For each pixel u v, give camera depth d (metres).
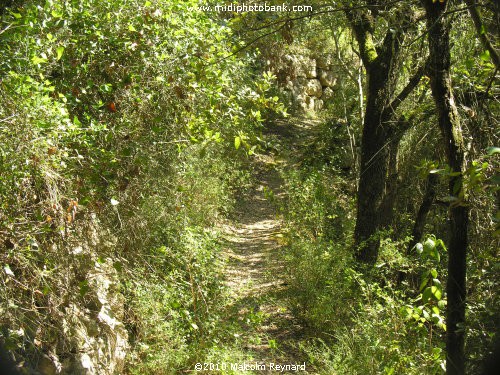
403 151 10.39
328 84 25.50
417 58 8.70
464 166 4.69
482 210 6.02
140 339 6.38
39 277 4.48
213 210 12.02
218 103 6.38
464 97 6.36
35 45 4.88
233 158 16.22
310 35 14.56
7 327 4.24
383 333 6.35
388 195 9.66
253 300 9.00
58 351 4.81
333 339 7.84
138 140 6.01
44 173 4.29
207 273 7.74
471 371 4.87
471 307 5.40
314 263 8.70
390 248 8.75
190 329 6.59
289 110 23.42
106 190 5.38
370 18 9.12
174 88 5.92
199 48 6.02
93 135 5.03
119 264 5.05
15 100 4.25
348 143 17.72
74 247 5.02
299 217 11.80
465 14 6.80
